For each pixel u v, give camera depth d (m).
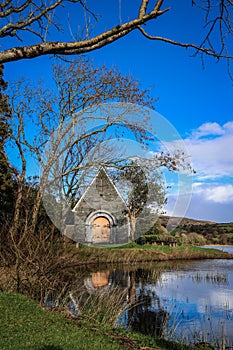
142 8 2.04
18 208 9.16
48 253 7.85
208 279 12.48
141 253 18.97
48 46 1.96
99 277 12.87
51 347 3.85
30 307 5.62
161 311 7.58
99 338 4.59
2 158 13.81
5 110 14.16
